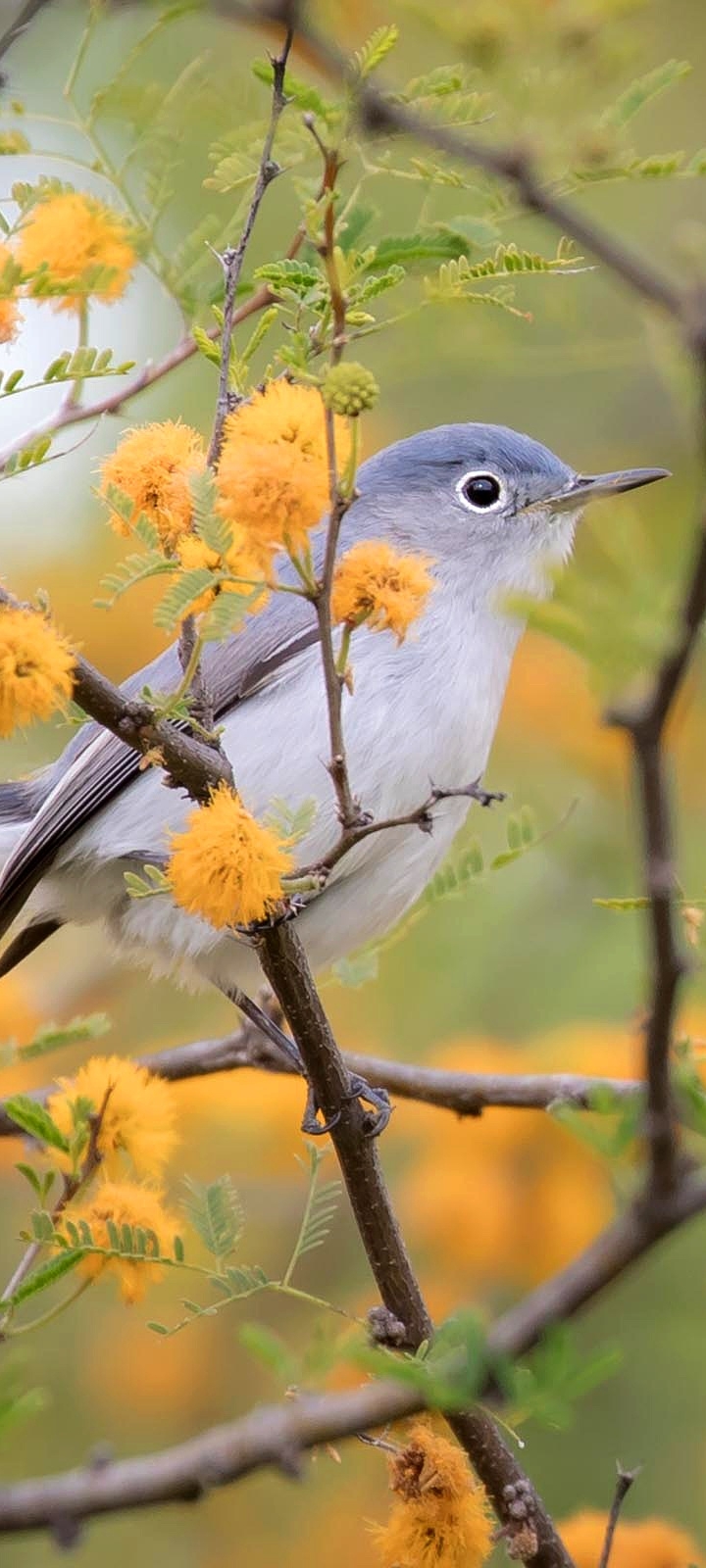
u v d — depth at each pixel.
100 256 7.29
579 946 13.84
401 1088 10.03
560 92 7.58
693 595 4.38
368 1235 7.58
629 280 5.47
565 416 15.98
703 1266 12.05
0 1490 4.98
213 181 8.08
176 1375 13.30
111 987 14.76
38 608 6.24
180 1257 6.83
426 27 8.00
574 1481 12.20
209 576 6.02
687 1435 12.26
